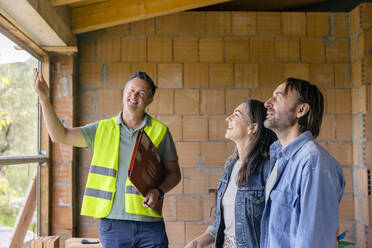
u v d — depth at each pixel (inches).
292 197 48.3
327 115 147.6
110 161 86.6
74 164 141.5
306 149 48.8
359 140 141.8
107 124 89.7
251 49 147.7
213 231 73.1
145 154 80.2
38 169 132.1
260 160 68.0
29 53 124.7
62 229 136.9
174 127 146.0
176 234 144.0
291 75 147.6
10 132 106.0
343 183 48.4
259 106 72.3
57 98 138.6
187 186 144.8
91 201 85.4
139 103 87.0
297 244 44.2
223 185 72.7
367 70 138.2
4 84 101.7
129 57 146.6
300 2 160.1
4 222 99.0
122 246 83.9
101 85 146.1
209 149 145.6
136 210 83.1
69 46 132.8
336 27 149.3
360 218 141.3
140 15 129.6
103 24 132.2
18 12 97.4
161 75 146.6
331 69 148.4
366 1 163.9
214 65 147.2
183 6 127.8
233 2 156.3
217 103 146.6
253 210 65.2
